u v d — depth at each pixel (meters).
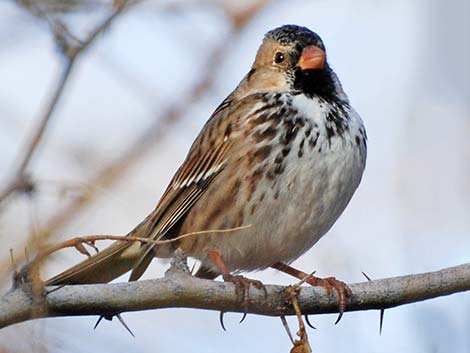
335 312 9.09
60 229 10.54
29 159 9.08
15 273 7.43
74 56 9.69
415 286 8.88
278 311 8.87
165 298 8.02
